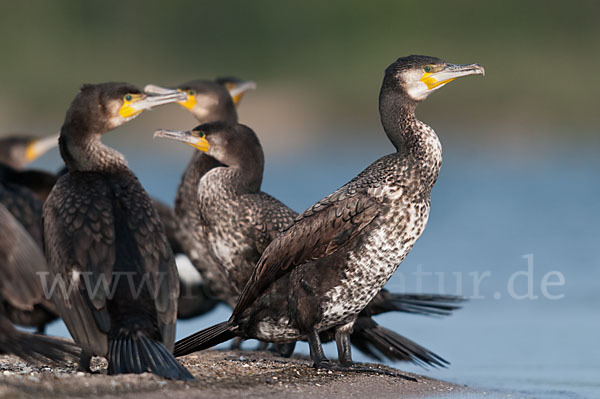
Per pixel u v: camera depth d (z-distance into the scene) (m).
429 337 13.20
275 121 51.59
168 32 58.00
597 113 50.44
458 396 8.78
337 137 49.69
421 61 9.59
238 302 9.20
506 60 54.41
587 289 16.36
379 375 9.22
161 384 7.82
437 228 21.80
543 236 20.69
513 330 13.55
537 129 48.50
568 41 55.41
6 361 9.19
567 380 10.38
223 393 7.86
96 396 7.41
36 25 55.53
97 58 56.09
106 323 7.78
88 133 9.13
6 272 7.78
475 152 40.66
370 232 8.92
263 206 10.31
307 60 57.59
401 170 9.13
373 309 10.74
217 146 10.59
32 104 53.84
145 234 8.32
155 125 42.12
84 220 8.22
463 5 57.94
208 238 10.62
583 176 30.38
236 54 58.41
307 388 8.41
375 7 58.38
